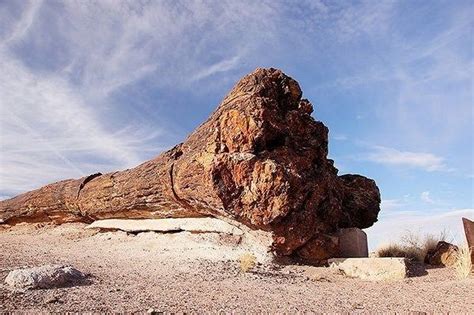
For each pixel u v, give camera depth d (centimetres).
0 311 595
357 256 1221
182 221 1380
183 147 1371
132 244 1418
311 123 1348
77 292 727
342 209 1408
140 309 623
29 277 755
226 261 1097
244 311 633
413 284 938
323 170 1278
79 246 1462
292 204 1118
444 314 626
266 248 1139
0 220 2022
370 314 628
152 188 1416
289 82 1348
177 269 1009
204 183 1184
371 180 1638
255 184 1123
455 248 1176
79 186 1745
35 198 1909
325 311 650
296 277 1003
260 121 1165
